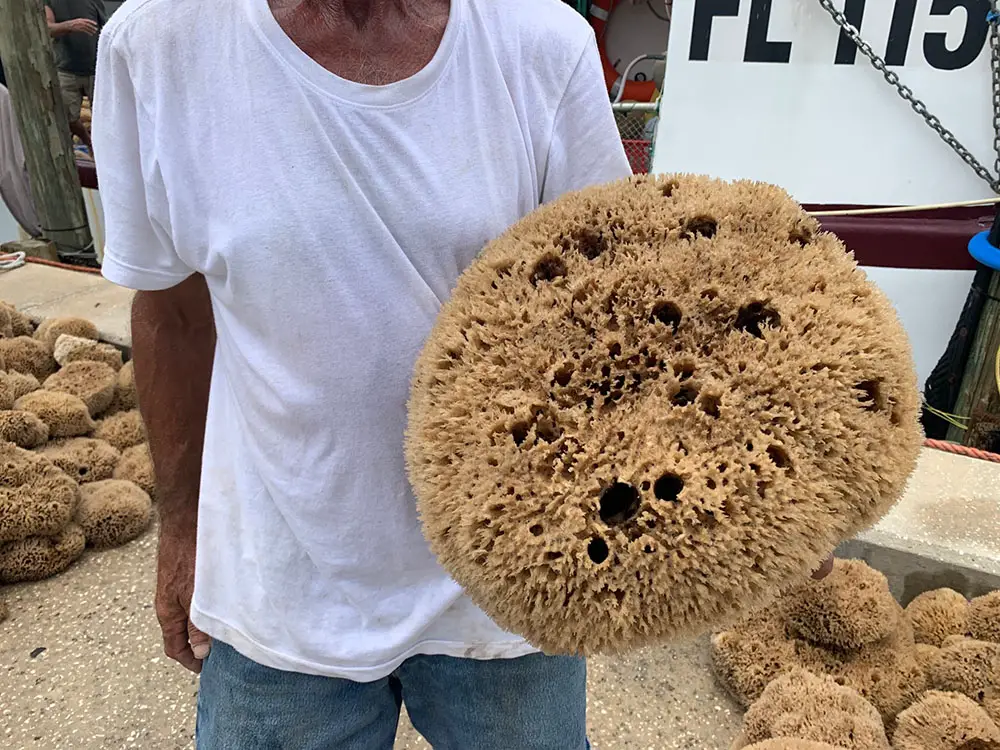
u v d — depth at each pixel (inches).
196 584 50.3
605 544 27.4
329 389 40.8
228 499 47.7
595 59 43.4
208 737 53.4
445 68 38.9
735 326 30.2
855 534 30.9
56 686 95.0
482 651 49.0
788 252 31.6
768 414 27.9
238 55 37.8
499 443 29.2
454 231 40.0
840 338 29.1
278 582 45.9
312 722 50.5
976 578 92.4
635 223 33.1
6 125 228.2
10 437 122.9
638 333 29.8
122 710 91.7
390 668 48.1
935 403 136.3
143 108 39.3
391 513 43.9
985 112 124.0
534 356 30.4
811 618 86.9
